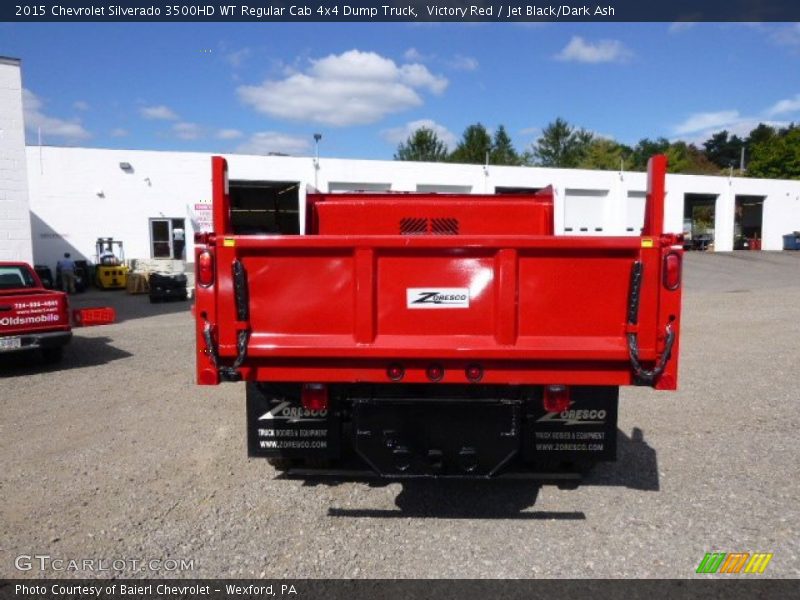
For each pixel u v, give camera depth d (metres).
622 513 4.26
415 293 3.61
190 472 5.05
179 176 28.48
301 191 5.36
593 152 69.69
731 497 4.51
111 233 27.59
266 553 3.75
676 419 6.46
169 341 11.66
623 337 3.55
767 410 6.77
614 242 3.47
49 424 6.41
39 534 4.01
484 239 3.54
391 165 32.06
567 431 4.43
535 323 3.57
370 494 4.60
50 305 9.26
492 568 3.55
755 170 69.19
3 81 13.31
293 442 4.41
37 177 26.30
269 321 3.65
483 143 64.56
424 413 3.78
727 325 12.96
